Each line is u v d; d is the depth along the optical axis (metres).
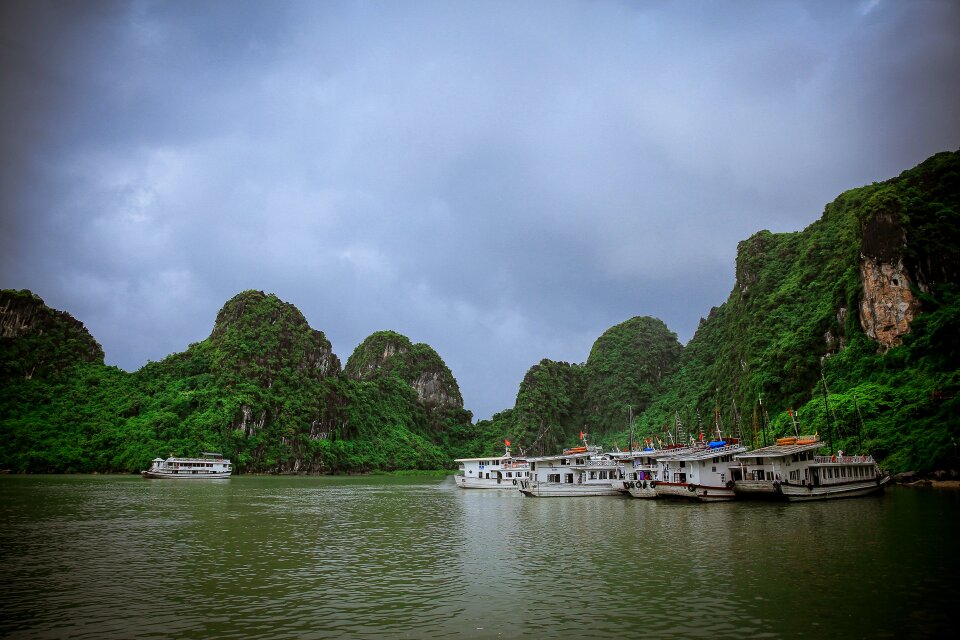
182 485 127.00
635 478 85.75
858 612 23.97
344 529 52.72
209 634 22.14
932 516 53.19
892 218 141.75
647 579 30.16
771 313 193.75
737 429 183.88
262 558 37.75
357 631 22.39
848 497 71.75
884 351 135.00
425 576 31.91
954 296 130.50
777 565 33.00
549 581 30.22
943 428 93.25
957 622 22.66
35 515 61.88
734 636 21.33
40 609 25.53
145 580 31.16
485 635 21.80
